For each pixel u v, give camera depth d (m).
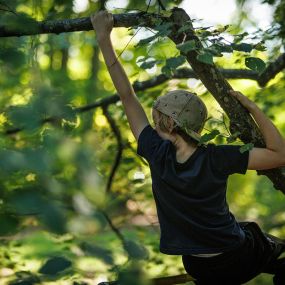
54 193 1.63
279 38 3.77
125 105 2.86
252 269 2.71
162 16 2.69
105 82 9.25
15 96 3.52
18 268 3.88
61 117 1.92
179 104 2.65
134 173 5.01
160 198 2.60
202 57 2.22
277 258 2.94
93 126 5.09
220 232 2.53
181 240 2.55
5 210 1.58
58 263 1.83
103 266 1.83
